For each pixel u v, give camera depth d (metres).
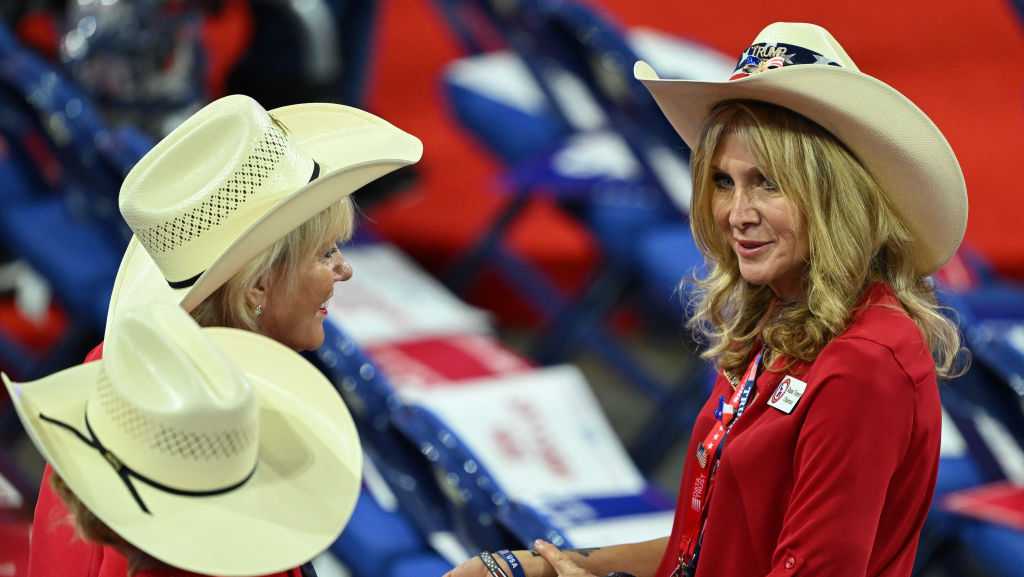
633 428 22.36
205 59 21.27
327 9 20.69
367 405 13.47
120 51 20.20
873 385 7.11
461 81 23.69
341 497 6.99
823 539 7.13
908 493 7.48
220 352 6.64
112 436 6.58
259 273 7.47
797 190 7.29
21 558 12.99
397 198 23.84
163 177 7.53
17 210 19.02
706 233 7.95
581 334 21.12
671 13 31.12
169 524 6.45
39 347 22.95
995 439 15.51
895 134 7.11
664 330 25.73
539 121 22.45
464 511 12.80
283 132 7.84
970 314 14.98
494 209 27.94
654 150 19.48
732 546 7.63
